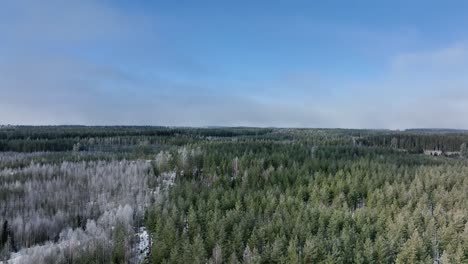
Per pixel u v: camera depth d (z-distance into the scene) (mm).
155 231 87375
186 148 157000
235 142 187000
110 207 110812
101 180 129375
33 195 120875
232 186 121000
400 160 158000
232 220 85750
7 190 121438
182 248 75375
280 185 112562
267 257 71812
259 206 94875
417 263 66812
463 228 79438
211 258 72750
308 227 78688
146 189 121188
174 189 112000
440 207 89000
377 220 82438
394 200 93375
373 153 170125
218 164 136875
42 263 79125
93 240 85562
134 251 84250
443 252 70688
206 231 84062
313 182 110625
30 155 194250
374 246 71062
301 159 145625
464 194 97812
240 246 76125
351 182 107312
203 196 105750
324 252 70500
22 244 95938
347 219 83875
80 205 115875
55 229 101312
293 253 69438
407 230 78188
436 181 110000
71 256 81250
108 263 77875
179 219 89188
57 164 161375
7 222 98875
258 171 124000
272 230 80062
